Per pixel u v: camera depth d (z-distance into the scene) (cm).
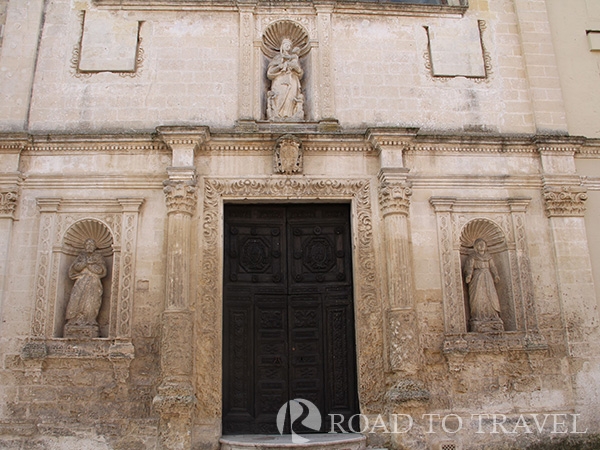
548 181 1197
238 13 1265
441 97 1249
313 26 1272
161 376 1020
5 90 1178
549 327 1131
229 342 1119
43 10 1242
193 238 1111
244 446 984
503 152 1217
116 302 1081
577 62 1332
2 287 1070
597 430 1082
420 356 1083
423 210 1170
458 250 1155
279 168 1148
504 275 1170
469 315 1154
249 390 1105
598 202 1227
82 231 1135
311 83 1236
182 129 1110
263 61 1259
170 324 1034
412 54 1271
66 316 1081
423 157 1198
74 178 1135
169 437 989
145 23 1246
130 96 1196
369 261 1128
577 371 1107
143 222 1123
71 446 1013
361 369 1081
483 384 1090
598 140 1238
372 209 1155
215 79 1218
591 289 1152
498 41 1305
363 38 1270
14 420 1020
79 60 1213
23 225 1112
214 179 1147
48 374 1042
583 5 1379
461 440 1056
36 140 1140
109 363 1049
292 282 1163
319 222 1193
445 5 1318
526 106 1266
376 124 1217
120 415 1029
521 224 1174
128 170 1147
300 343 1138
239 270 1156
